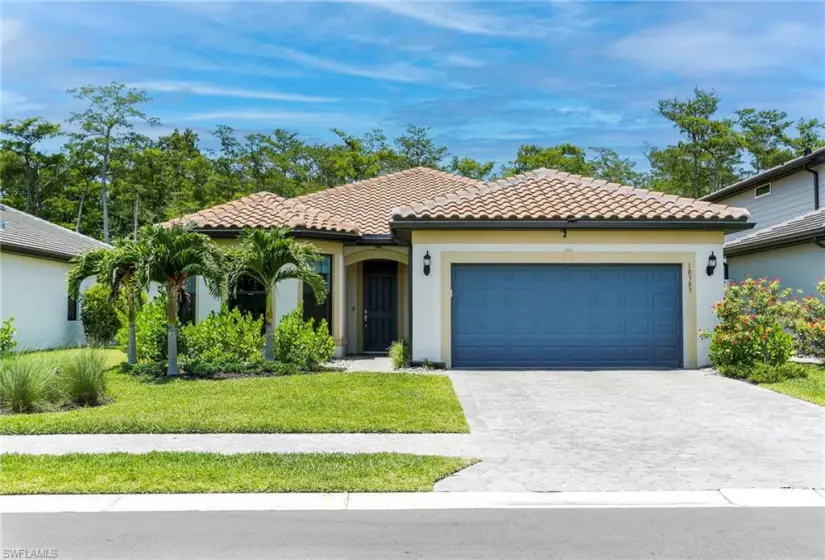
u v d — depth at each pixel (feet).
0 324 60.70
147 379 44.29
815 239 58.03
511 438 29.66
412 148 172.65
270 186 165.27
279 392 39.34
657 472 24.53
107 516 20.12
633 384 44.19
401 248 64.75
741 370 46.37
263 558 16.92
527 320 52.42
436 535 18.56
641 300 52.49
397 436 30.01
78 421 31.81
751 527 19.22
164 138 177.37
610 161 166.91
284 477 23.43
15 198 161.79
